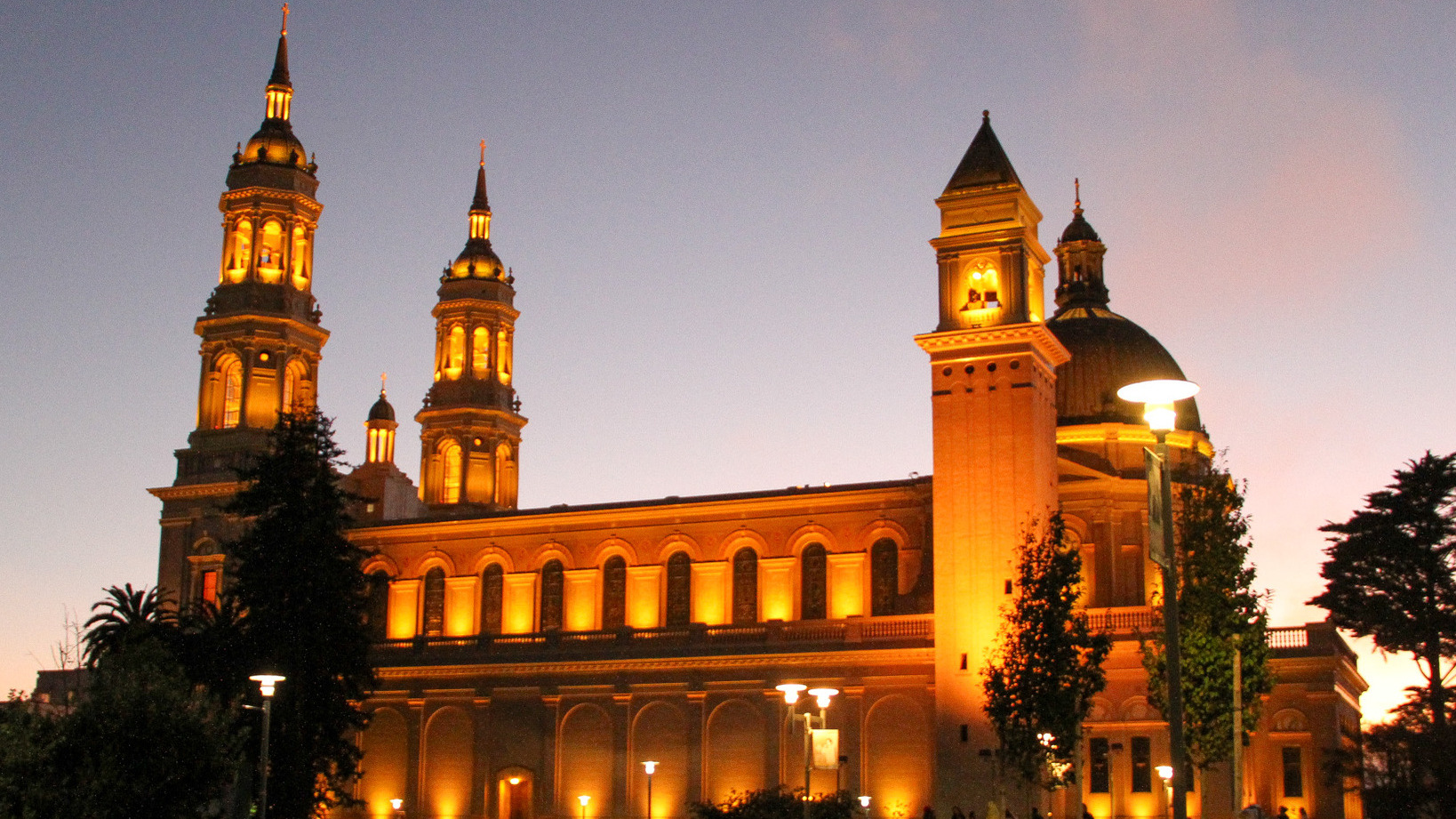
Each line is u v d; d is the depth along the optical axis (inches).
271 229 3986.2
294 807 2760.8
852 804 2576.3
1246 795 2797.7
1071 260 3843.5
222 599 3009.4
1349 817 2842.0
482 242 4822.8
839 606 3312.0
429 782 3388.3
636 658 3248.0
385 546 3809.1
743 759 3120.1
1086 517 3245.6
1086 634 2610.7
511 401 4761.3
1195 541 2586.1
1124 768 2883.9
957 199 3068.4
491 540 3695.9
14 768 1507.1
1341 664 2859.3
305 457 2979.8
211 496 3818.9
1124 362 3508.9
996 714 2603.3
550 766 3282.5
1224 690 2508.6
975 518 2925.7
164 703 1700.3
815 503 3380.9
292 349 3939.5
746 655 3152.1
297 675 2822.3
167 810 1656.0
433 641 3481.8
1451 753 2677.2
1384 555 3056.1
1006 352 2972.4
